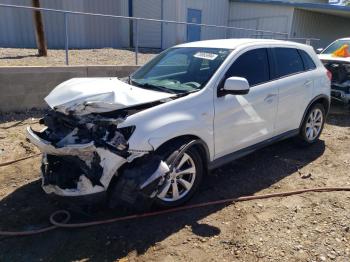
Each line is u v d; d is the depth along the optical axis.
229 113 4.06
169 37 16.28
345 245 3.17
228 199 3.94
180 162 3.65
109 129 3.24
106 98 3.34
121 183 3.25
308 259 2.98
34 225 3.42
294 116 5.13
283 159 5.21
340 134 6.58
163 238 3.26
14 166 4.71
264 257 3.01
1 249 3.08
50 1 13.77
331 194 4.14
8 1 12.79
